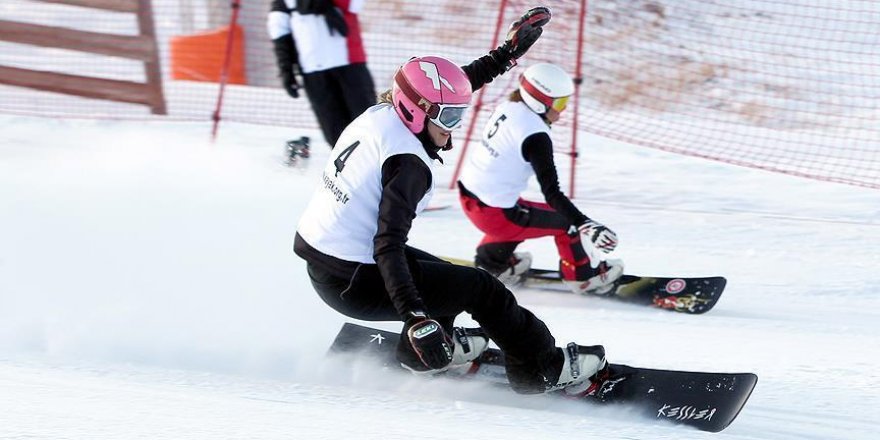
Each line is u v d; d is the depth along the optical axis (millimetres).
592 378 12773
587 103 40125
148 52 34812
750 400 13391
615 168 31672
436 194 28125
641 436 10125
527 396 12711
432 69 11117
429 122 11227
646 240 24250
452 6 47938
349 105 24953
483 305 12031
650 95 41094
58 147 29609
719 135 37125
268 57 43781
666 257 22859
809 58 44500
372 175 11281
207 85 40062
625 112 39469
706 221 26047
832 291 20562
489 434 9211
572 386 12734
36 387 9539
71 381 10023
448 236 23984
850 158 34406
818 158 34344
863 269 22188
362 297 11602
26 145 29672
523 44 13383
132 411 8734
